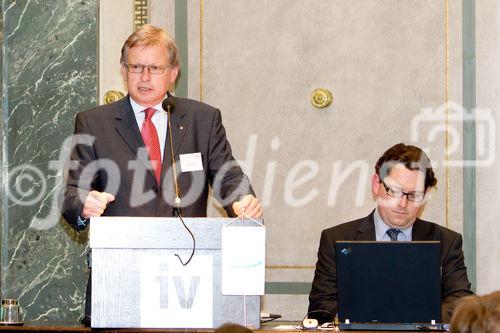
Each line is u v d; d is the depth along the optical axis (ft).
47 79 26.61
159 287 15.25
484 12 26.50
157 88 19.02
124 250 15.28
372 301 16.37
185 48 27.22
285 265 26.84
